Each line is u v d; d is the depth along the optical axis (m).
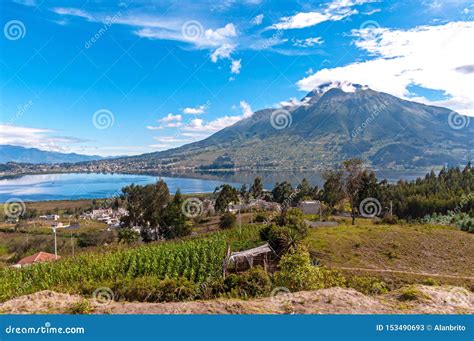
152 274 26.09
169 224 53.41
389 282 23.52
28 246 51.53
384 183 66.00
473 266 27.73
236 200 71.75
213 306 7.70
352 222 48.97
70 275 25.59
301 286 11.28
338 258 30.00
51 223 67.94
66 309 8.00
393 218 48.72
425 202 58.25
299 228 36.41
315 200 69.25
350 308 7.48
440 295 8.30
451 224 46.44
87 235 55.22
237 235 39.59
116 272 26.45
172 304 7.99
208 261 28.03
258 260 28.73
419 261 29.11
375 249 32.28
